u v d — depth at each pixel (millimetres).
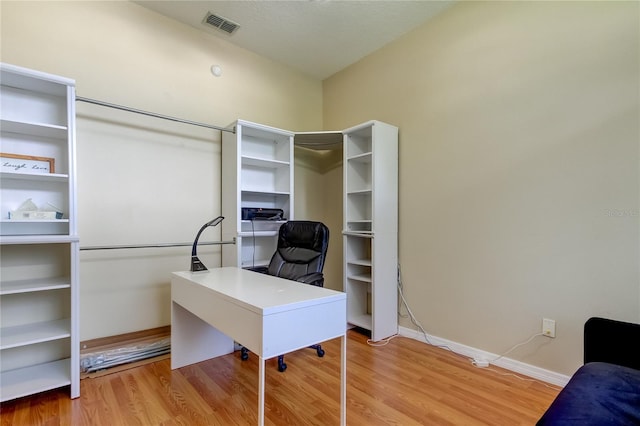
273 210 3113
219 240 3076
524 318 2170
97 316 2453
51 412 1719
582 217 1927
